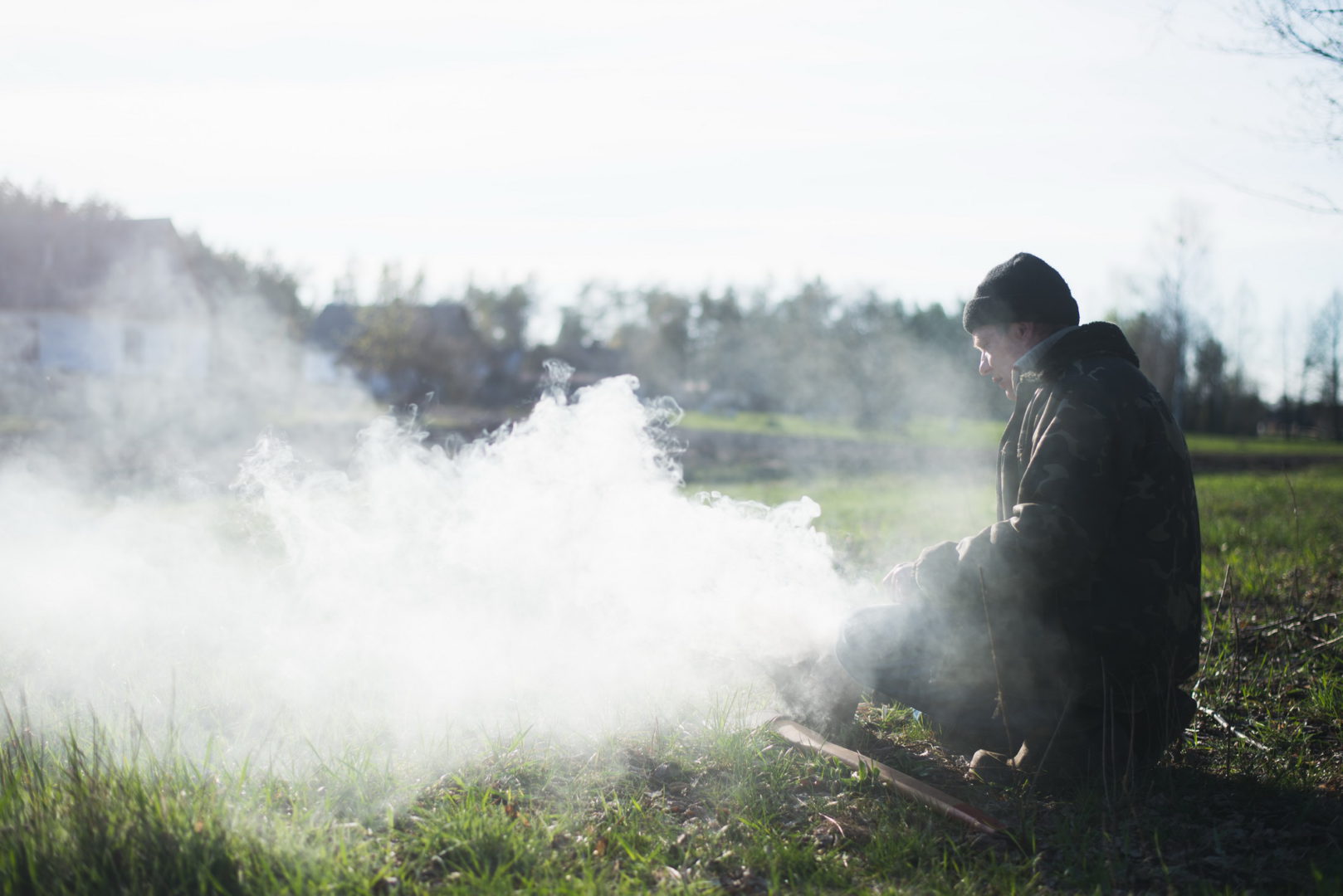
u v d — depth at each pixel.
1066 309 2.90
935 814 2.74
